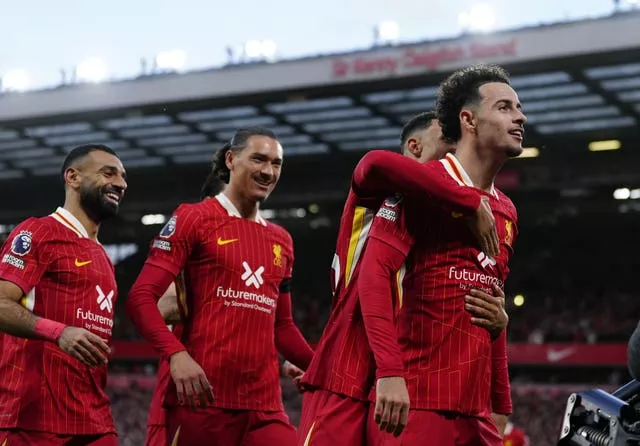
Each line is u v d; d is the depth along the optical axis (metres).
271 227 5.30
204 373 4.82
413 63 19.89
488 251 3.38
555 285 32.59
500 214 3.58
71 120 23.94
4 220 33.78
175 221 5.02
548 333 28.14
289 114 23.23
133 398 25.25
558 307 30.64
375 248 3.40
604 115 22.16
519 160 25.81
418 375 3.42
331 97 21.62
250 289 5.09
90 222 5.13
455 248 3.44
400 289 3.49
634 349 2.93
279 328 5.47
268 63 21.34
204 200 5.52
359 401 3.62
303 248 36.72
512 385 24.06
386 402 3.21
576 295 31.45
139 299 4.89
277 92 21.34
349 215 3.76
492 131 3.46
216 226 5.09
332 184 28.16
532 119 22.84
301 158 26.84
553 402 22.70
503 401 3.89
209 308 5.04
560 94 20.97
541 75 19.86
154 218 35.31
